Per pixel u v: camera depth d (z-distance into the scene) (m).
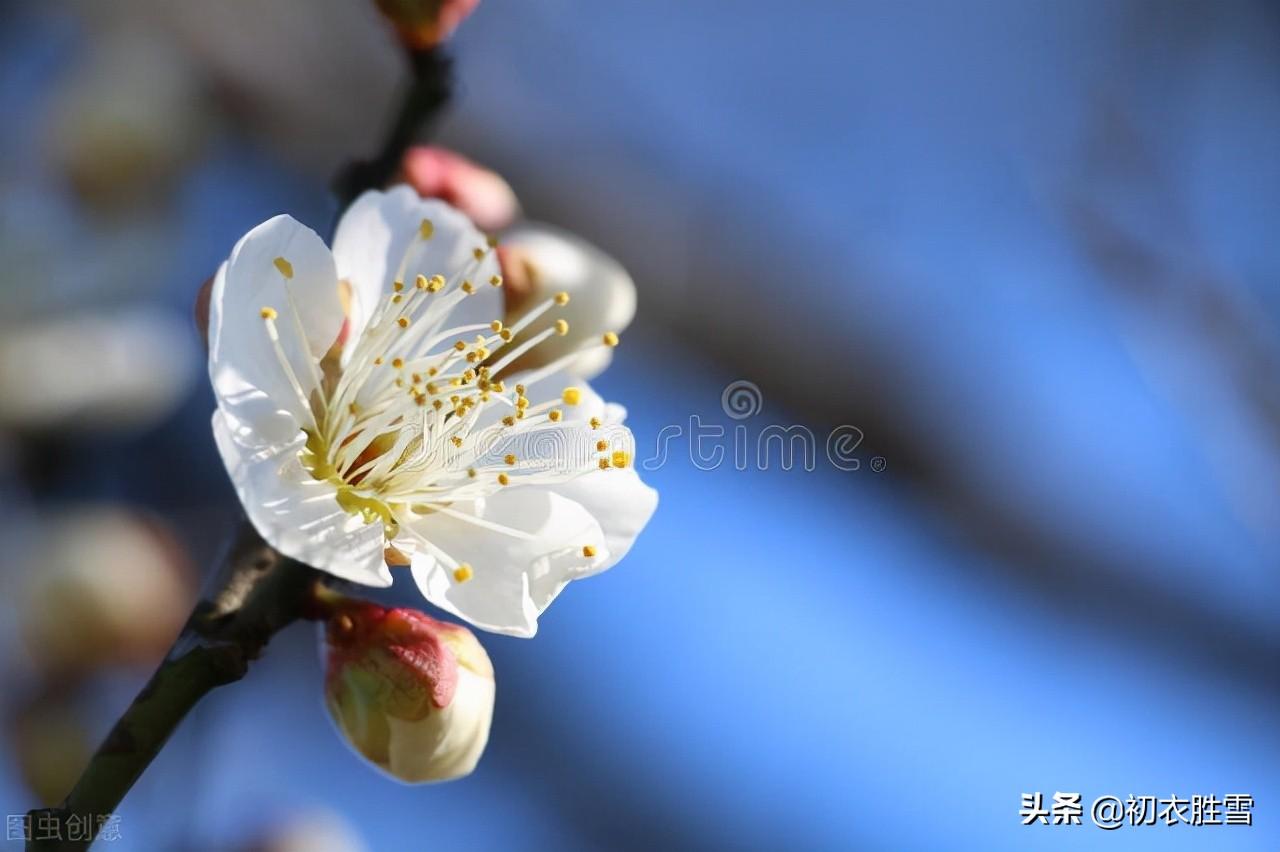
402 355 0.23
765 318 0.30
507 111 0.30
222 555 0.23
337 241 0.23
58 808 0.22
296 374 0.23
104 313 0.30
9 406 0.30
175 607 0.29
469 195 0.24
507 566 0.23
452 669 0.23
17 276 0.30
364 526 0.23
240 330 0.23
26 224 0.30
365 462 0.23
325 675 0.23
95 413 0.30
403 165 0.24
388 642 0.23
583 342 0.24
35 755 0.28
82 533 0.29
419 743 0.23
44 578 0.29
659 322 0.30
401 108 0.24
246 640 0.22
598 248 0.30
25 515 0.29
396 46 0.24
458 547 0.23
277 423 0.23
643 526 0.23
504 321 0.24
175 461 0.30
